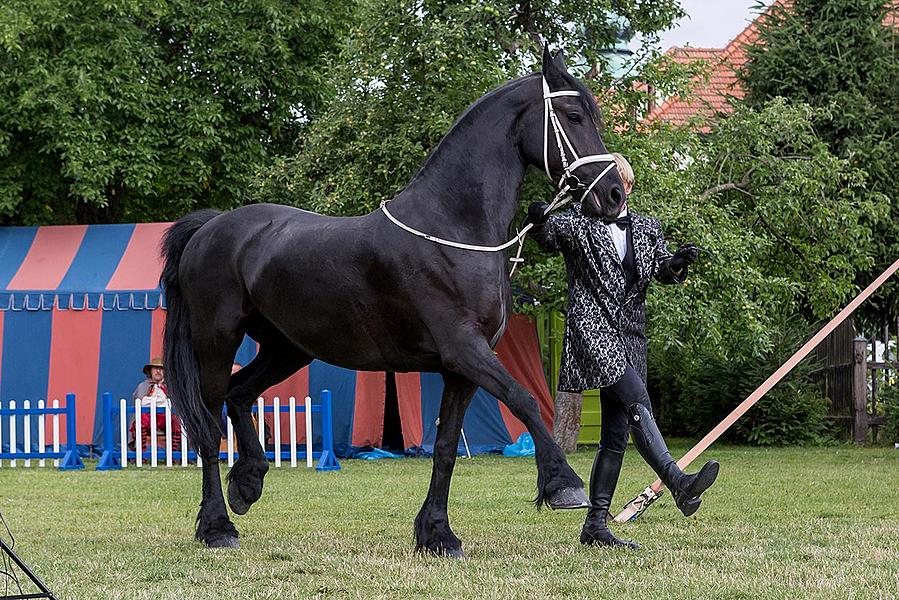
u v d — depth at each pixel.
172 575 5.73
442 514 6.35
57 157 20.48
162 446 15.16
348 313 6.37
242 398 7.31
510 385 5.87
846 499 9.38
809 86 21.80
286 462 14.88
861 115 21.08
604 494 6.64
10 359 16.38
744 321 15.72
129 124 20.20
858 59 21.42
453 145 6.26
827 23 21.62
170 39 21.42
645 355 6.59
